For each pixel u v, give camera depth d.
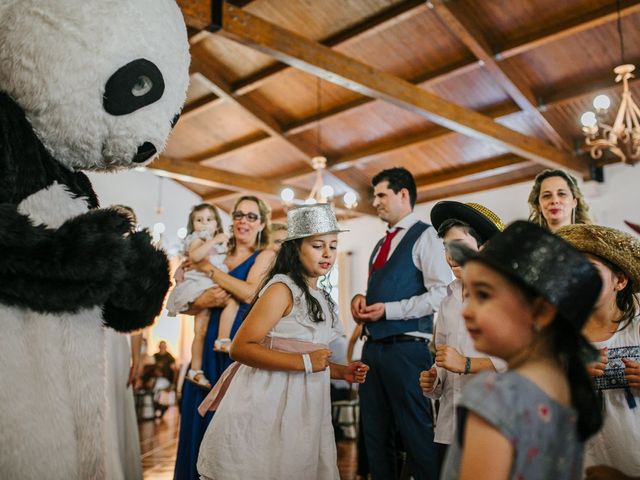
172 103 1.50
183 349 11.86
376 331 2.76
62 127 1.37
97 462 1.34
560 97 7.85
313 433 1.87
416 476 2.63
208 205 3.47
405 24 7.55
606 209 8.77
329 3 7.42
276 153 10.92
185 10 5.35
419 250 2.83
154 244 1.62
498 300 0.87
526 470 0.81
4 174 1.26
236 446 1.81
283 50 6.05
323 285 2.23
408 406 2.64
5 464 1.16
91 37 1.32
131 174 12.08
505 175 9.98
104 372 1.41
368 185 11.23
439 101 7.29
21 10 1.32
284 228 3.71
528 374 0.87
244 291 2.80
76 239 1.25
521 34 7.18
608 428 1.56
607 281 1.58
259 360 1.86
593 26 6.71
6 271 1.19
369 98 8.92
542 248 0.87
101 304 1.39
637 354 1.58
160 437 6.52
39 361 1.25
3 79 1.35
